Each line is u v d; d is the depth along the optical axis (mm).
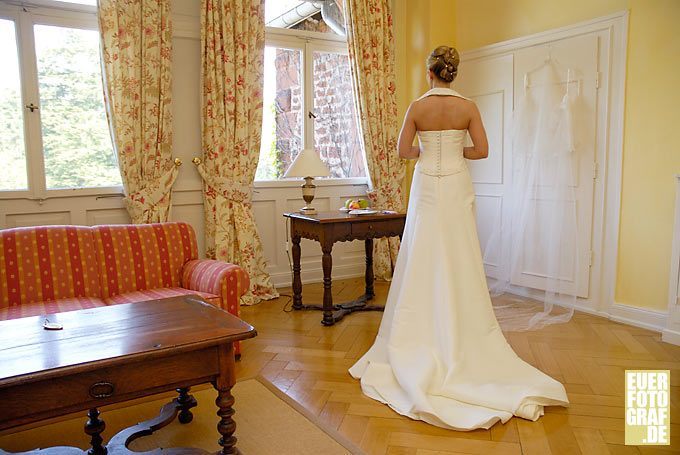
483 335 2498
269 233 4590
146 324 1817
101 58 3582
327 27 4863
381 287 4668
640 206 3447
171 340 1630
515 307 3928
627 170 3508
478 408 2201
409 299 2566
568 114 3734
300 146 4750
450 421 2105
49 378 1394
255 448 1967
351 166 5090
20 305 2686
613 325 3488
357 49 4672
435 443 1994
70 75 3637
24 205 3521
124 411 2314
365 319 3695
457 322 2465
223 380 1698
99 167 3793
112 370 1507
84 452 1871
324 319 3533
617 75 3527
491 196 4480
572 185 3756
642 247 3453
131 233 3123
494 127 4410
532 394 2201
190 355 1635
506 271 4246
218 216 4078
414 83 4953
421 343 2521
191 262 3197
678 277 3061
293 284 3938
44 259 2818
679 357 2871
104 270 2975
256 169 4289
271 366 2809
